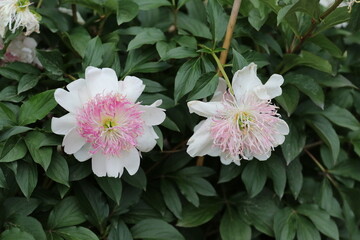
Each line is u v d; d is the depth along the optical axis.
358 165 1.00
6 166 0.83
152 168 0.95
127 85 0.80
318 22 0.88
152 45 0.92
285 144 0.91
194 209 0.94
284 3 0.88
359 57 1.07
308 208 0.96
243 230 0.92
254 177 0.92
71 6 0.99
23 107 0.83
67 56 0.96
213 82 0.84
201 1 1.01
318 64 0.91
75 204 0.86
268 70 0.97
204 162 1.01
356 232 1.00
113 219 0.88
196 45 0.90
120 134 0.79
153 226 0.90
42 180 0.91
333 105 0.97
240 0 0.87
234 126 0.81
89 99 0.80
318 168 1.03
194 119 0.91
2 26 0.86
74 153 0.81
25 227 0.82
